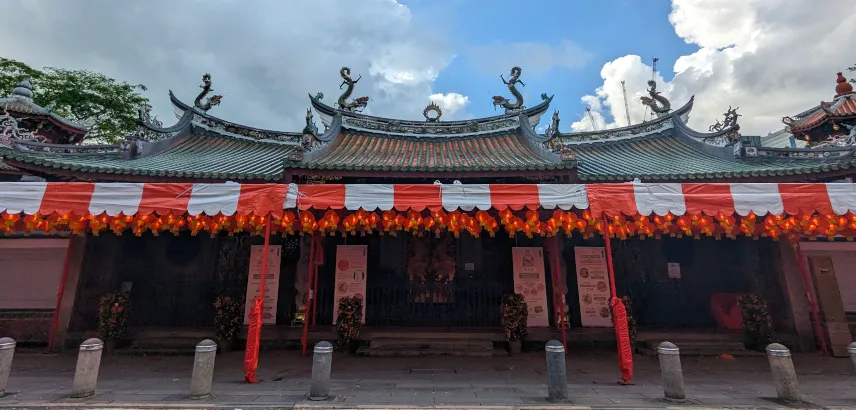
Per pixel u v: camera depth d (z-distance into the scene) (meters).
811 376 8.91
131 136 14.09
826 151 12.70
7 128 14.26
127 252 13.28
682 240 13.76
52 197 7.84
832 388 7.75
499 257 13.88
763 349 11.59
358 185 8.23
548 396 6.86
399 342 11.61
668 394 6.73
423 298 13.39
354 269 13.28
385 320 13.13
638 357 11.23
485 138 18.14
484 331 12.23
